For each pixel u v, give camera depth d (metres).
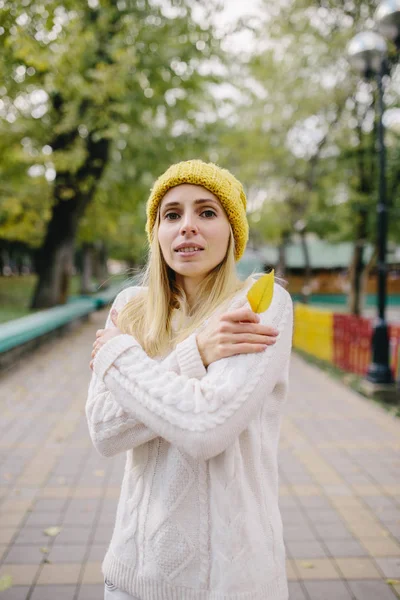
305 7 9.98
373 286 29.45
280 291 1.22
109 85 7.72
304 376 7.48
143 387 1.06
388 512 3.15
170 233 1.21
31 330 7.96
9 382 6.70
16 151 9.67
